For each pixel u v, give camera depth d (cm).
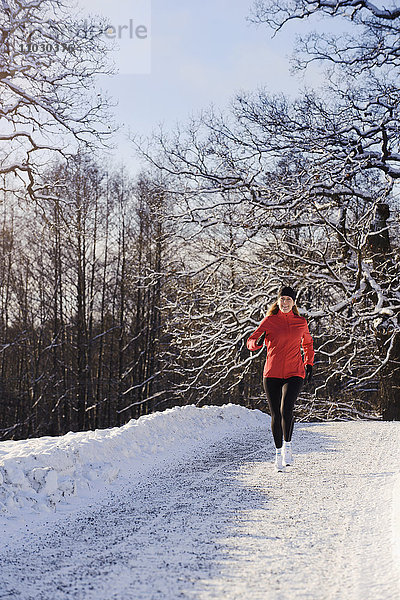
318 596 319
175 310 2031
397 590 324
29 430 3394
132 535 443
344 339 1941
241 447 861
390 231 1788
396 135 1702
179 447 842
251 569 364
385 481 597
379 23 1730
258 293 1794
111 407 3716
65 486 557
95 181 3250
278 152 1888
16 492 521
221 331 1869
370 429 991
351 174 1652
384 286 1723
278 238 1792
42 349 3481
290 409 662
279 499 541
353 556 384
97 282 3422
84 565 379
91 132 1808
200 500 546
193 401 3325
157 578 352
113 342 3606
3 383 3394
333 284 1744
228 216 1922
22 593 332
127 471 670
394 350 1758
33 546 426
